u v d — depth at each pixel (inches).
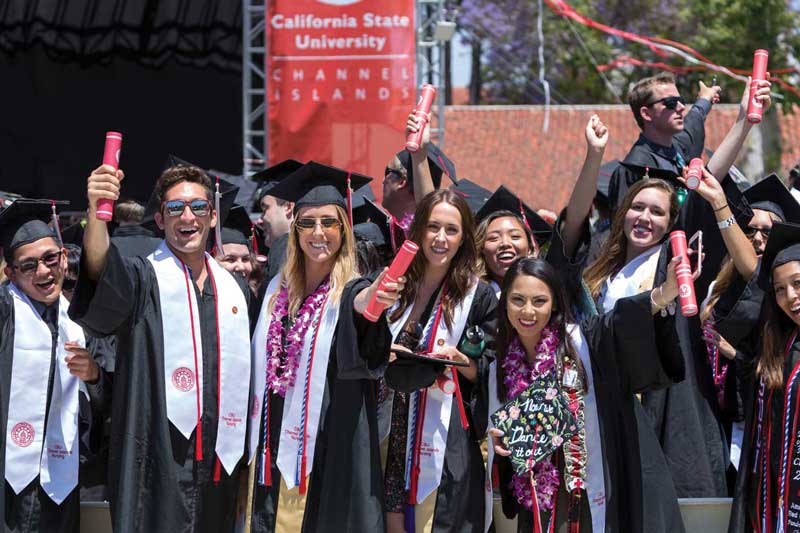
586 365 184.4
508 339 188.2
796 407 181.5
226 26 507.5
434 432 187.9
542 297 183.0
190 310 187.5
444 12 473.7
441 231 190.7
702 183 203.5
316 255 189.2
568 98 1115.9
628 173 241.6
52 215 197.8
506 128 1019.3
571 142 1001.5
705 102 277.0
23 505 188.2
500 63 1121.4
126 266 181.9
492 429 183.0
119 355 185.2
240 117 512.7
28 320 193.5
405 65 437.7
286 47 438.9
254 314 198.2
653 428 195.3
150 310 186.1
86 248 174.6
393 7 436.1
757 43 1014.4
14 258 193.6
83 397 201.8
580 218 218.7
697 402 204.7
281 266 199.3
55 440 191.9
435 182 272.5
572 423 181.0
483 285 197.0
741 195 225.0
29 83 506.0
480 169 990.4
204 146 513.7
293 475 183.6
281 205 259.0
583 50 1068.5
